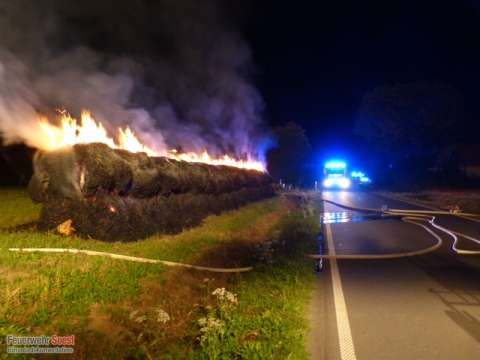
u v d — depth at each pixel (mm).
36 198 10297
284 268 9375
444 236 15633
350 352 5434
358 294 8023
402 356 5324
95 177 9648
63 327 5426
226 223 14945
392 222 20094
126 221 10164
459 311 7062
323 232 16625
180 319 6559
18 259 7285
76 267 7305
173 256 9250
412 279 9211
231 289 7891
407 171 50031
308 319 6629
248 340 5621
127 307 6395
